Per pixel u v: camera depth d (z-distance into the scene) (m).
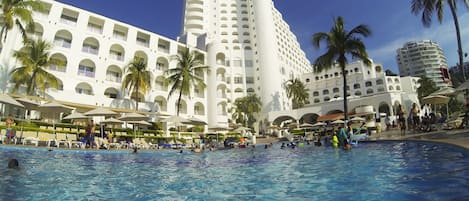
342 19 24.03
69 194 5.05
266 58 61.22
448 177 4.64
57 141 15.36
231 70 60.31
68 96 29.44
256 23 65.75
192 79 33.19
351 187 4.78
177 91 40.78
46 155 11.48
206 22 67.75
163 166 9.32
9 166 7.57
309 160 9.20
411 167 5.91
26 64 23.73
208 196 4.86
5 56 26.59
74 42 32.22
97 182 6.24
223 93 49.16
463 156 6.45
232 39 68.38
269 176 6.61
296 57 89.50
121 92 34.94
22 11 20.77
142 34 40.53
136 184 6.07
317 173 6.47
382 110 61.44
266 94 58.53
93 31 34.84
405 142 11.66
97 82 32.94
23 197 4.73
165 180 6.55
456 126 15.20
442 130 15.25
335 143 14.00
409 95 41.31
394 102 39.09
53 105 19.58
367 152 9.92
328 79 81.81
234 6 72.56
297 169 7.36
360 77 78.62
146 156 13.73
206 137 32.72
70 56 31.44
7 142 14.39
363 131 21.12
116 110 29.61
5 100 16.08
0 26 26.45
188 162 10.65
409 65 128.12
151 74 38.34
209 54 48.41
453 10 17.09
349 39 23.56
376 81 75.69
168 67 41.19
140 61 33.06
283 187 5.25
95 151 14.31
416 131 16.91
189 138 29.55
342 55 23.42
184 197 4.84
